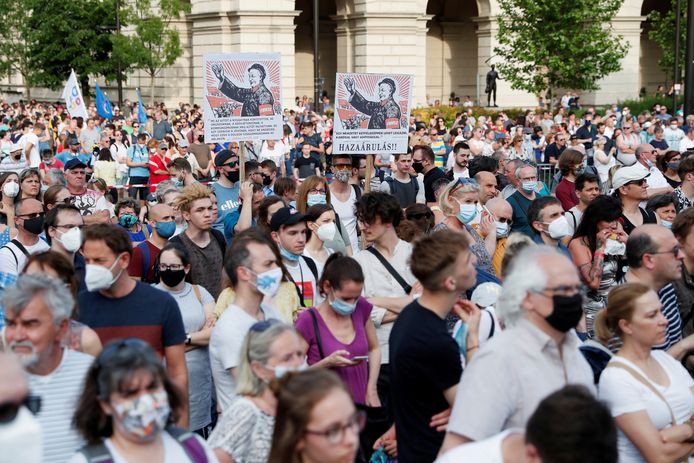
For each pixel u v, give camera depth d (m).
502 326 5.92
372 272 7.60
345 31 48.50
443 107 45.06
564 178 12.81
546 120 34.62
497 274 9.02
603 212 8.22
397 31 47.47
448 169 20.55
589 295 8.33
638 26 49.28
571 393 3.85
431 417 5.32
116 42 45.78
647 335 5.54
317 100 37.59
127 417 4.24
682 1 42.09
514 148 25.86
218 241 9.02
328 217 8.73
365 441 6.79
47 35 50.56
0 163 21.88
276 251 6.38
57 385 5.18
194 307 7.42
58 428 5.13
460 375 5.30
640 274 6.91
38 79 51.75
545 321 4.83
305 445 4.09
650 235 6.82
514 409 4.78
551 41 39.69
